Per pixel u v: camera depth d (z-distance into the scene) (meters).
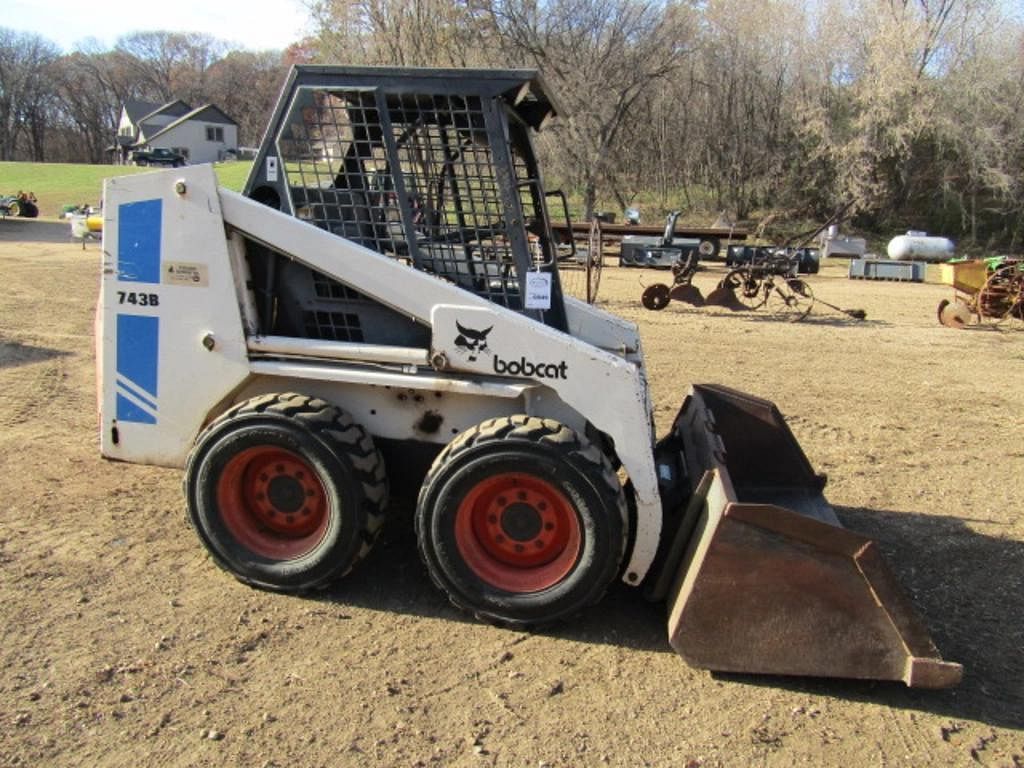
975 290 13.91
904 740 3.15
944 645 3.85
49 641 3.53
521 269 3.99
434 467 3.70
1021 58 33.19
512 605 3.71
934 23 33.44
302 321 4.14
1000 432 7.40
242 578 4.02
